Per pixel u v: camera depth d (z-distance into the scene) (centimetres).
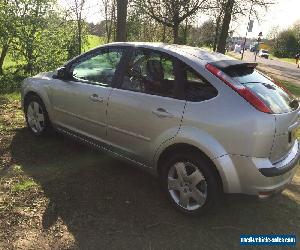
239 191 379
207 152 381
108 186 461
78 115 518
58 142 582
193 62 414
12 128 632
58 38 1497
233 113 372
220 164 375
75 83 522
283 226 418
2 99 849
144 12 1680
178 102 408
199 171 394
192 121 393
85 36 1767
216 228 399
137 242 364
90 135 509
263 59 6344
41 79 581
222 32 1880
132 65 464
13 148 548
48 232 364
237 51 6488
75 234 365
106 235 369
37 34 1440
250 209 445
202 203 397
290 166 394
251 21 1856
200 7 1630
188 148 402
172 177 421
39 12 1416
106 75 489
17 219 379
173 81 421
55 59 1466
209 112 385
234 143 370
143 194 450
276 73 3266
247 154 365
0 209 393
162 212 416
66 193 436
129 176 491
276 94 413
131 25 2089
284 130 381
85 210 406
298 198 487
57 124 561
